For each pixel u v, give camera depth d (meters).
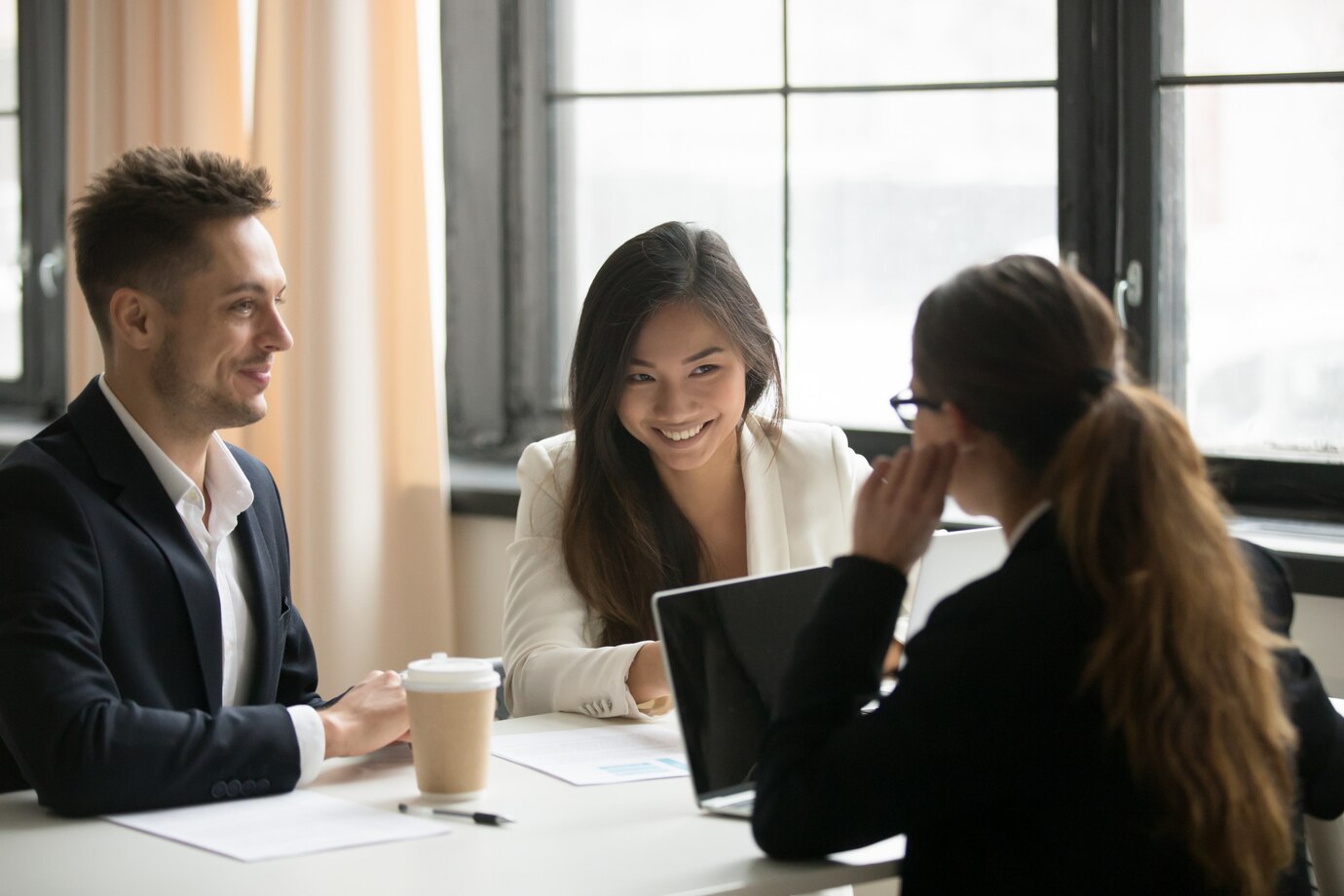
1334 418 2.78
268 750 1.63
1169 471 1.31
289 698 2.07
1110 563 1.30
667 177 3.47
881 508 1.46
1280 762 1.34
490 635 3.35
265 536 2.02
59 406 4.46
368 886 1.33
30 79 4.45
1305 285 2.79
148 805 1.56
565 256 3.64
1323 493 2.77
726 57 3.36
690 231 2.19
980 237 3.09
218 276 1.81
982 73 3.05
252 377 1.86
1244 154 2.82
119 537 1.74
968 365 1.39
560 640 2.15
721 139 3.38
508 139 3.64
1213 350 2.88
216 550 1.92
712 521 2.31
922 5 3.10
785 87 3.28
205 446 1.91
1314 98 2.74
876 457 3.21
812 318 3.30
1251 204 2.82
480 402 3.73
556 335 3.67
